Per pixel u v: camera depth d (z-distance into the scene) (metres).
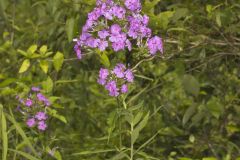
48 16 4.54
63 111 5.07
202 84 4.40
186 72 4.21
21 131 3.35
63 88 5.11
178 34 4.02
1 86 3.81
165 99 4.73
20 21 5.91
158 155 4.48
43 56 3.80
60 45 4.45
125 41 3.21
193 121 4.01
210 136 4.50
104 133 4.86
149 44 3.28
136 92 4.39
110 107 5.31
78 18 3.85
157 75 4.59
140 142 4.51
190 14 4.18
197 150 4.43
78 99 5.30
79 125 5.23
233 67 4.48
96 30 3.25
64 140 4.54
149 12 3.65
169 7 4.16
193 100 4.77
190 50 4.15
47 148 3.77
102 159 4.23
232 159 4.36
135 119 3.27
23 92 3.80
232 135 4.62
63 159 4.29
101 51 3.36
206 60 4.18
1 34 5.01
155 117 4.70
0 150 3.85
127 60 3.95
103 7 3.21
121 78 3.22
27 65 3.77
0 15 4.65
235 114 4.51
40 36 4.61
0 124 3.29
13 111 4.20
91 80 5.34
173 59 4.06
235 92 4.54
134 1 3.22
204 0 4.36
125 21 3.24
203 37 4.02
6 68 4.79
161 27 3.71
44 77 4.48
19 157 3.95
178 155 4.69
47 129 3.96
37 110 3.77
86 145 4.37
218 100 4.34
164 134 4.59
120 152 3.41
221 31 4.10
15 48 4.85
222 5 4.26
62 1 4.23
